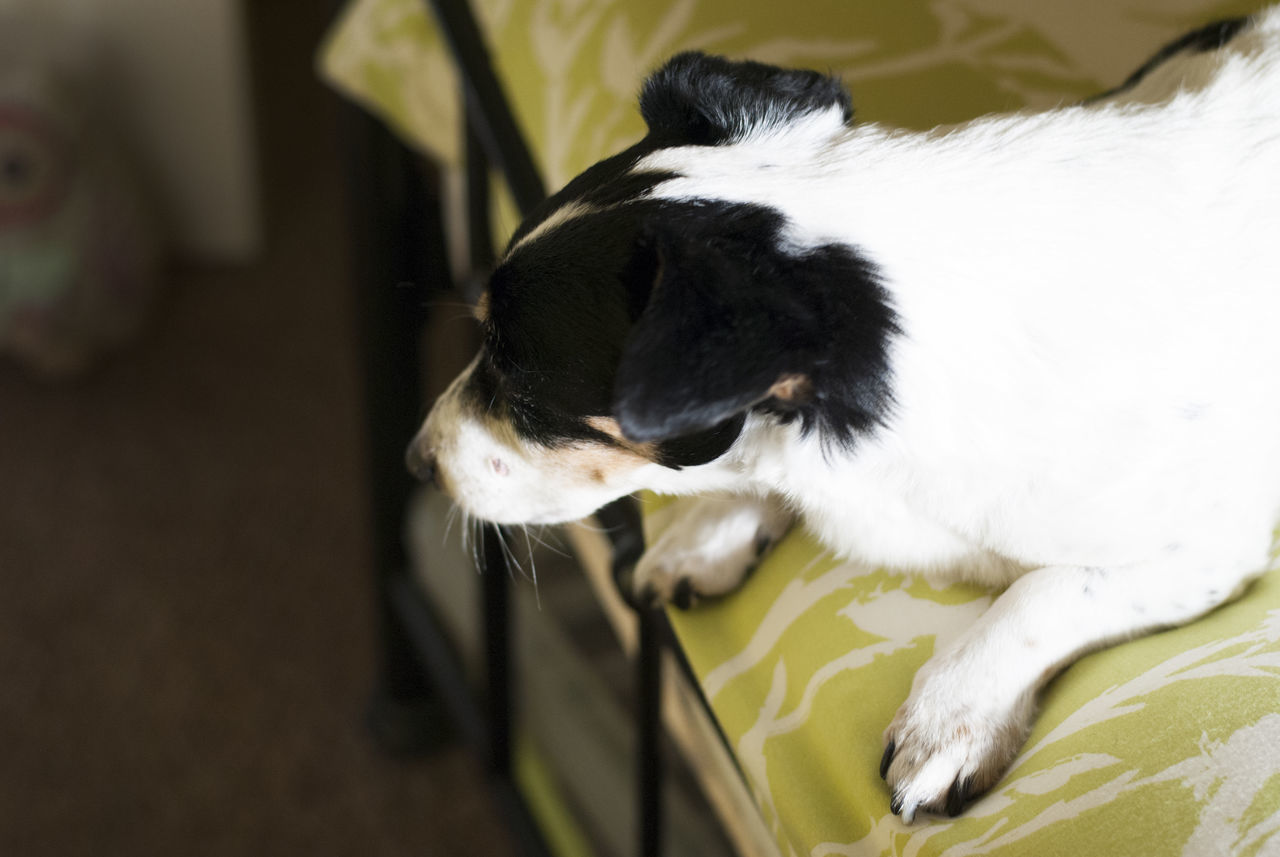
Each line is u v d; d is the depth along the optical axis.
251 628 1.97
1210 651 0.69
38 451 2.25
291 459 2.27
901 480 0.75
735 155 0.76
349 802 1.74
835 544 0.83
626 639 1.12
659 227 0.68
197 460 2.25
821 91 0.80
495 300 0.76
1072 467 0.71
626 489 0.86
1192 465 0.72
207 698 1.87
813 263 0.69
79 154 2.29
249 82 2.62
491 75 1.07
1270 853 0.57
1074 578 0.74
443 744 1.81
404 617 1.67
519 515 0.90
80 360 2.39
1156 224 0.72
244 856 1.67
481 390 0.86
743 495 0.88
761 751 0.76
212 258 2.73
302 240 2.79
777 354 0.64
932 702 0.70
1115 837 0.60
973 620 0.77
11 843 1.67
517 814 1.41
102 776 1.75
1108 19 1.04
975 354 0.70
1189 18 1.04
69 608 1.99
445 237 1.53
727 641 0.84
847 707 0.73
